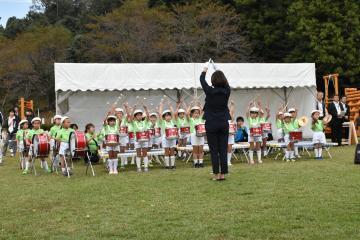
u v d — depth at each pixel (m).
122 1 40.12
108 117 12.75
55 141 13.27
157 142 14.67
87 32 43.47
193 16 34.47
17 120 19.41
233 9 35.06
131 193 8.66
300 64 18.27
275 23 35.25
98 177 11.42
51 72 39.69
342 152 15.75
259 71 17.77
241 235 5.61
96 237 5.73
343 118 18.91
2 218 6.94
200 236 5.61
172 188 9.02
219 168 9.77
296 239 5.39
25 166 14.03
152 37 34.03
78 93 17.36
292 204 7.16
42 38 39.28
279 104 19.41
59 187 9.88
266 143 14.77
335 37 30.38
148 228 6.06
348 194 7.80
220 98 9.33
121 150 13.71
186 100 18.28
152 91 18.06
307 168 11.43
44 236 5.84
